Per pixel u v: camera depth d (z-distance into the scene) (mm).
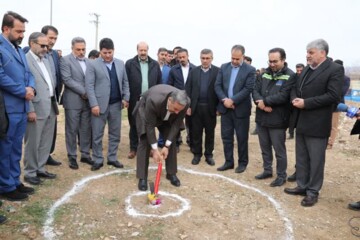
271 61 5035
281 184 5336
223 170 6000
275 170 6105
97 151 5695
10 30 3982
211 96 5969
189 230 3914
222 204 4641
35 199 4430
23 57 4219
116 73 5566
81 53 5438
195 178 5582
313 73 4441
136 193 4844
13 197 4309
